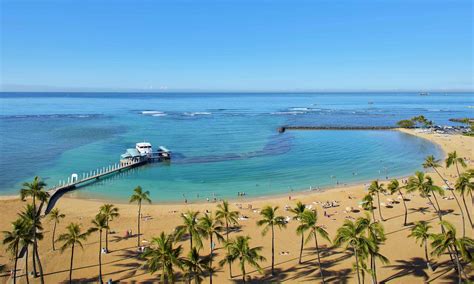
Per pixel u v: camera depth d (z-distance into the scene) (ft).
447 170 353.92
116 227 221.05
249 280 158.61
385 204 253.03
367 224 147.95
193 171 369.50
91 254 185.57
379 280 155.02
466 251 130.31
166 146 495.41
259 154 451.12
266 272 165.58
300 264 172.04
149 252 131.13
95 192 301.84
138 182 332.19
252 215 242.17
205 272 166.09
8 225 220.23
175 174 358.23
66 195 292.40
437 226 211.41
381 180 332.80
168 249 127.95
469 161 386.32
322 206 257.34
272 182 331.57
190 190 307.99
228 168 380.99
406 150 472.85
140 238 204.54
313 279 157.69
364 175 353.31
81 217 237.04
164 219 235.20
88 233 161.07
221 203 272.10
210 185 322.55
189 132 627.87
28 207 168.45
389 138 575.38
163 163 402.31
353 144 523.29
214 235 207.62
